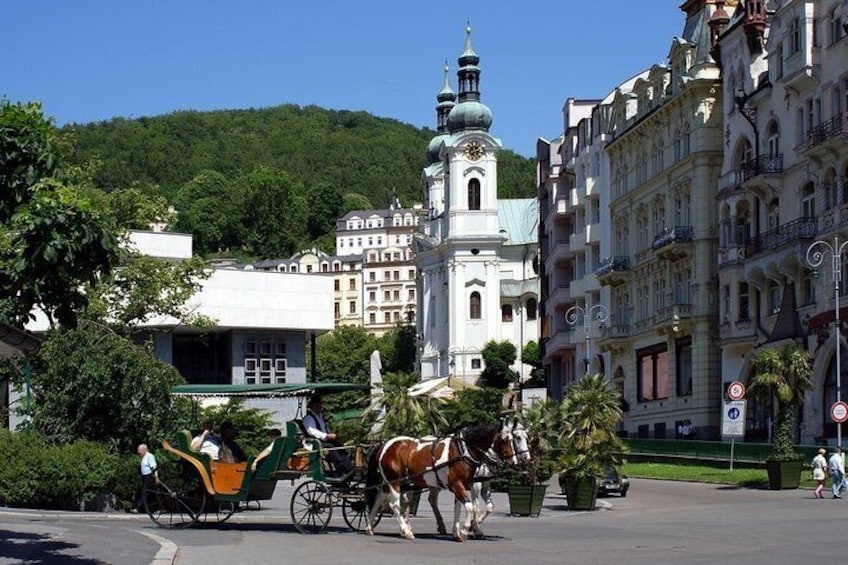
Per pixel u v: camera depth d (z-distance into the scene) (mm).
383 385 42656
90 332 43844
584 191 100688
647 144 85875
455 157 164875
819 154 60531
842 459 43906
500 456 27469
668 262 81062
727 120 72562
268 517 36000
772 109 66625
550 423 40781
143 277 59844
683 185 79125
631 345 88688
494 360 155125
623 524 33031
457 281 163375
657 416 83438
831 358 59438
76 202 19781
